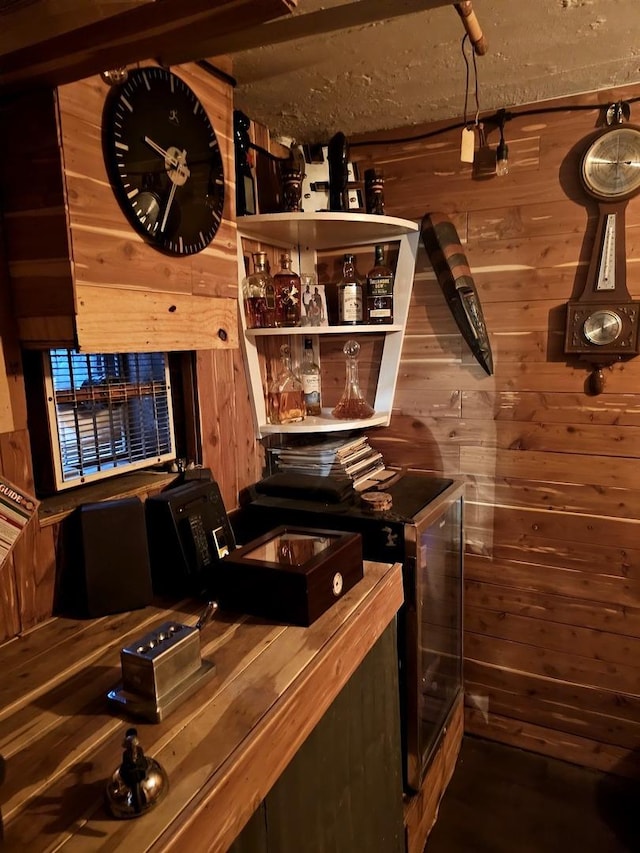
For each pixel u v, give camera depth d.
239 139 1.62
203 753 0.75
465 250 1.88
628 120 1.64
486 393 1.91
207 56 1.06
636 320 1.66
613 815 1.73
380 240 1.98
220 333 1.27
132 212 1.02
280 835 0.88
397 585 1.34
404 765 1.58
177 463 1.51
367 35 1.30
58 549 1.15
